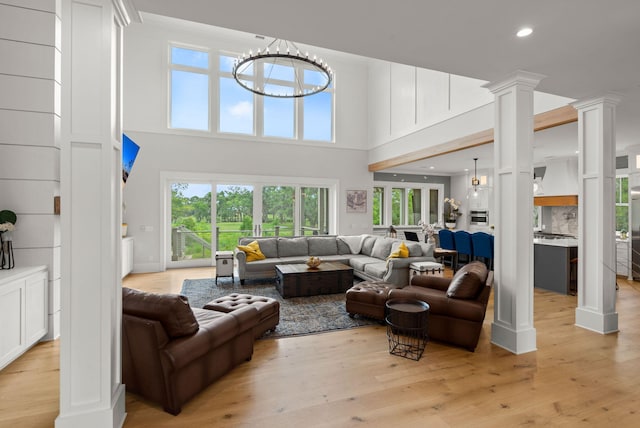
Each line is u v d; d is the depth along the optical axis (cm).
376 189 1000
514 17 214
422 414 209
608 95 347
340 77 882
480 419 204
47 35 337
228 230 776
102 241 185
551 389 239
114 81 192
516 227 297
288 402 222
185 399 214
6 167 324
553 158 762
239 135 775
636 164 619
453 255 645
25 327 291
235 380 250
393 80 786
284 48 805
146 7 205
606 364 277
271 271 583
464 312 301
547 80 316
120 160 202
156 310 214
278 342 323
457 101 585
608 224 357
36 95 333
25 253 325
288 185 833
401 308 303
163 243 708
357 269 602
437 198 1066
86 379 183
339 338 334
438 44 252
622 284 587
